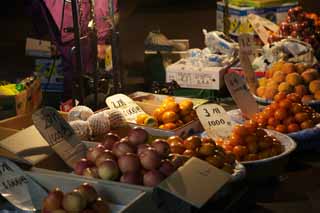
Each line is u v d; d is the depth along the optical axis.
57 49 4.64
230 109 4.62
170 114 3.72
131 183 2.73
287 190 3.54
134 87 5.32
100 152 2.89
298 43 4.85
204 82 4.74
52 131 3.07
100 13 4.52
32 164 2.96
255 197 3.39
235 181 3.02
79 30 4.04
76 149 3.11
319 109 4.33
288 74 4.43
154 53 5.14
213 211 2.93
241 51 4.50
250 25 5.39
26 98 4.11
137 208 2.54
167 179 2.70
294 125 3.83
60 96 4.73
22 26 8.36
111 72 4.56
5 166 2.81
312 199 3.43
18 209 2.74
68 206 2.49
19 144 3.07
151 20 8.37
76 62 4.08
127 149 2.85
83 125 3.38
